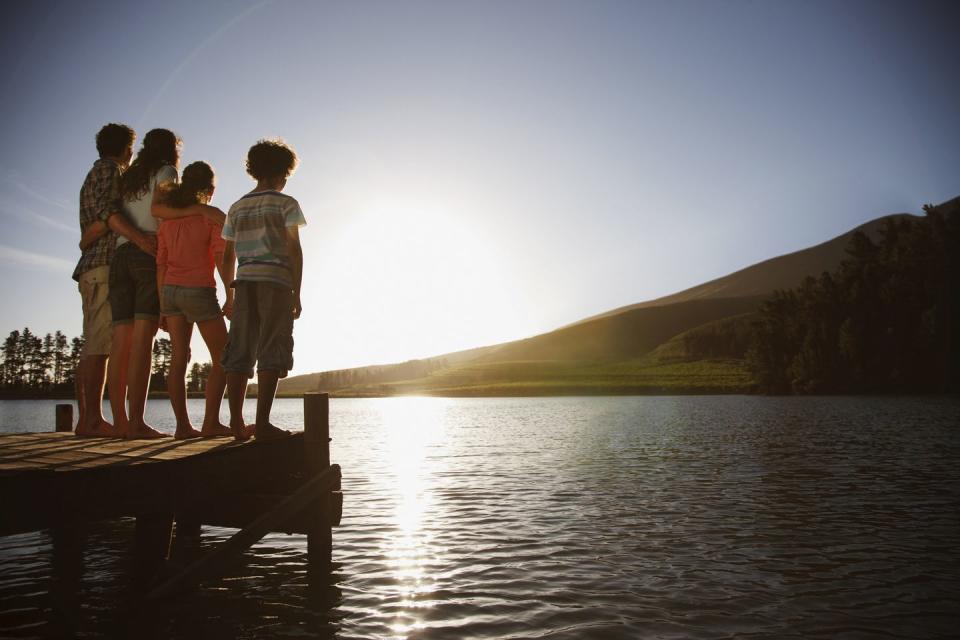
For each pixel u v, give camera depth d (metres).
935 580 7.67
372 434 38.94
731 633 5.92
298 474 7.35
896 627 6.10
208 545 9.31
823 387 101.69
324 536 7.40
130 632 5.83
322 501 7.36
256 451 6.49
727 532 10.42
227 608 6.56
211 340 7.12
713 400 93.06
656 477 17.08
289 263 6.61
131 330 7.32
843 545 9.49
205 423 7.24
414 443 30.91
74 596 7.03
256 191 6.64
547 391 156.38
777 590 7.29
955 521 11.19
